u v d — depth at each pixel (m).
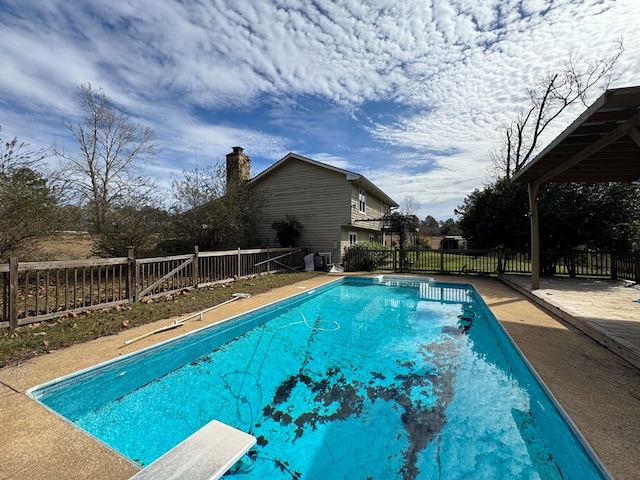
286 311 7.48
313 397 3.63
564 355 3.90
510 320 5.55
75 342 4.36
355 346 5.26
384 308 7.91
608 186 10.36
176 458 2.20
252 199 15.16
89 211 9.64
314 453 2.70
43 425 2.52
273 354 4.89
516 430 2.98
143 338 4.60
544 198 11.08
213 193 12.92
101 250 9.83
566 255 10.44
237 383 3.97
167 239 11.97
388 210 24.38
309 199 15.37
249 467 2.52
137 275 6.81
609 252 9.95
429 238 35.91
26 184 7.14
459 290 10.09
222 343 5.36
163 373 4.23
